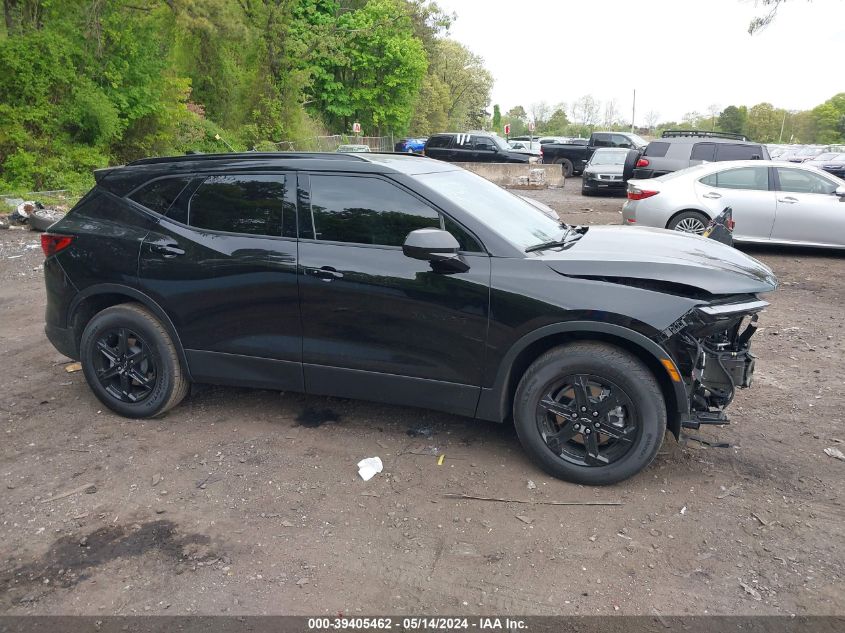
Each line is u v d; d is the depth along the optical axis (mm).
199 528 3336
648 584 2918
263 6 27859
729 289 3488
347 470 3881
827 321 6914
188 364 4371
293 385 4188
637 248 3969
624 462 3586
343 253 3898
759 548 3148
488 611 2771
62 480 3791
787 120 101000
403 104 49969
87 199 4617
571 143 33250
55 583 2939
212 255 4141
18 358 5770
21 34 16141
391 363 3912
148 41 18719
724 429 4375
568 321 3527
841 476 3779
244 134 27656
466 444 4176
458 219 3770
